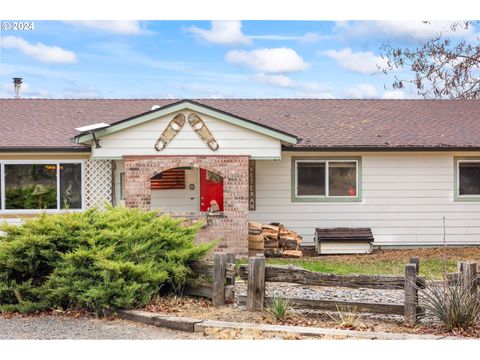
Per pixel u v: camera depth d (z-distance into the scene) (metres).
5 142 20.17
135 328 10.56
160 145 19.03
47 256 12.01
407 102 26.28
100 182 20.61
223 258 11.67
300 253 20.03
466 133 22.56
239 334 9.84
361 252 20.84
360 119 23.80
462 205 22.03
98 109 24.23
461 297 10.23
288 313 10.91
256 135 19.20
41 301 11.85
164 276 11.79
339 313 10.70
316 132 22.30
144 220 13.23
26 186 20.22
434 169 21.98
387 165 21.86
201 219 19.00
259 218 21.58
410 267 10.47
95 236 12.07
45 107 24.38
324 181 21.70
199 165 19.09
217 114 19.05
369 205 21.80
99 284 11.40
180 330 10.40
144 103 25.20
